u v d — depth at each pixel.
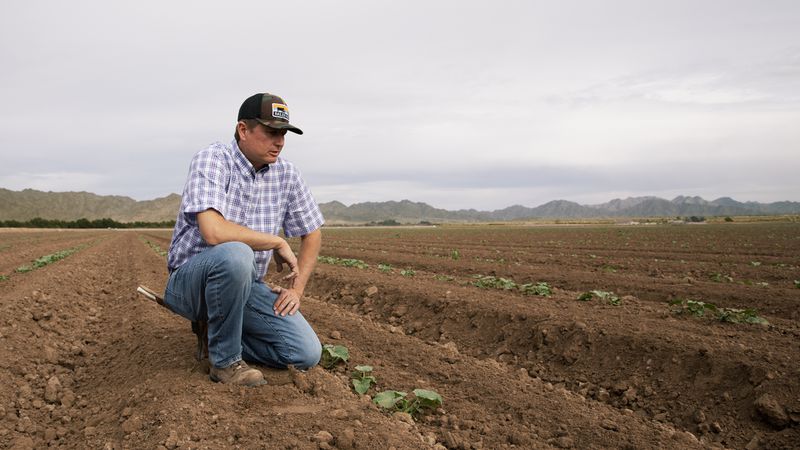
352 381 4.38
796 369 4.36
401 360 5.16
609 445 3.46
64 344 5.93
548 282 11.12
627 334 5.54
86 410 3.96
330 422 3.22
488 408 4.08
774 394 4.23
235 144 3.91
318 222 4.49
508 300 7.57
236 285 3.62
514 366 5.88
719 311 6.61
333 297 9.99
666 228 54.78
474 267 13.38
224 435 3.05
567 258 17.06
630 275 12.36
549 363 5.76
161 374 4.05
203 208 3.60
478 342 6.65
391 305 8.50
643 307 7.42
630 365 5.25
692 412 4.49
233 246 3.63
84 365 5.34
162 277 12.05
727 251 20.48
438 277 11.13
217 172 3.74
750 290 8.78
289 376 4.14
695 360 4.91
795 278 11.62
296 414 3.35
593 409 4.11
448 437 3.45
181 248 3.92
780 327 6.18
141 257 19.05
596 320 6.14
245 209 4.00
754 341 5.41
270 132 3.73
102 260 18.22
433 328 7.34
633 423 3.83
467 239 36.41
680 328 5.86
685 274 12.75
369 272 11.50
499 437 3.54
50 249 25.91
